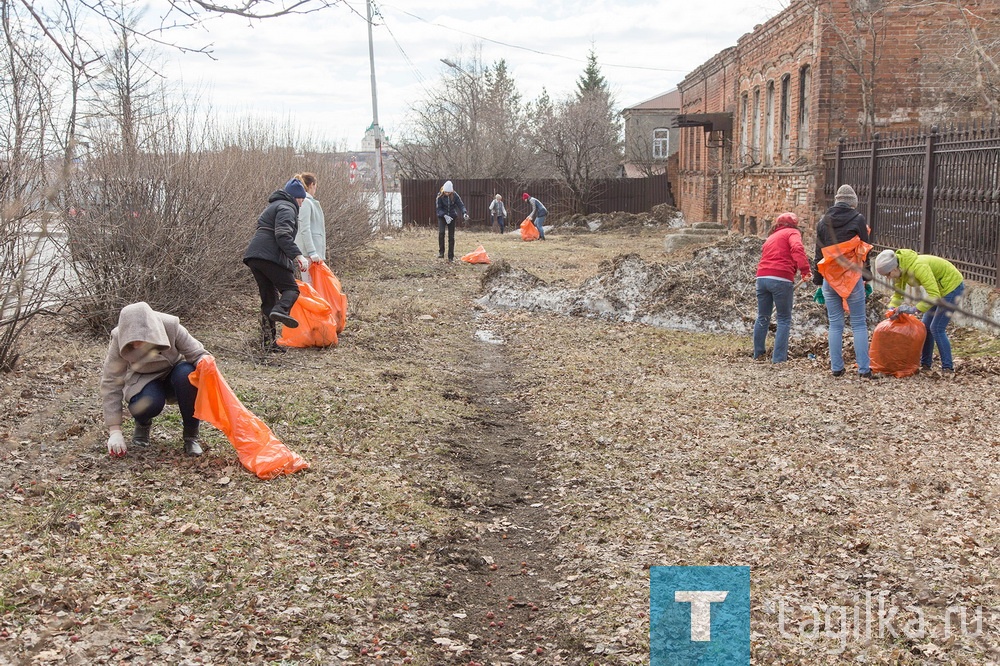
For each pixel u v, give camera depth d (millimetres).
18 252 7332
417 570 5281
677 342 12812
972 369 10297
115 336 6379
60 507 5488
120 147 10562
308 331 10969
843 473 6824
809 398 9211
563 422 8430
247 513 5699
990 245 12164
